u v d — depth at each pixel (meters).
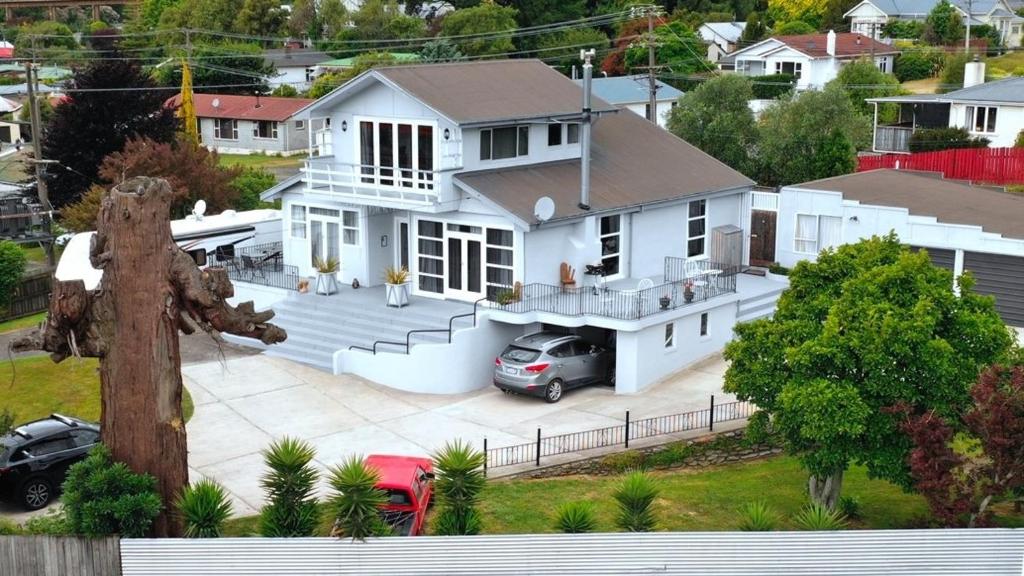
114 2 144.75
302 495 18.05
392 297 34.12
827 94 53.66
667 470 25.88
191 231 40.03
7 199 53.47
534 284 32.91
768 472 26.00
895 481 21.17
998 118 58.09
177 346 19.22
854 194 41.16
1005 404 19.27
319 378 31.34
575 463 25.08
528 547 16.67
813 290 23.30
